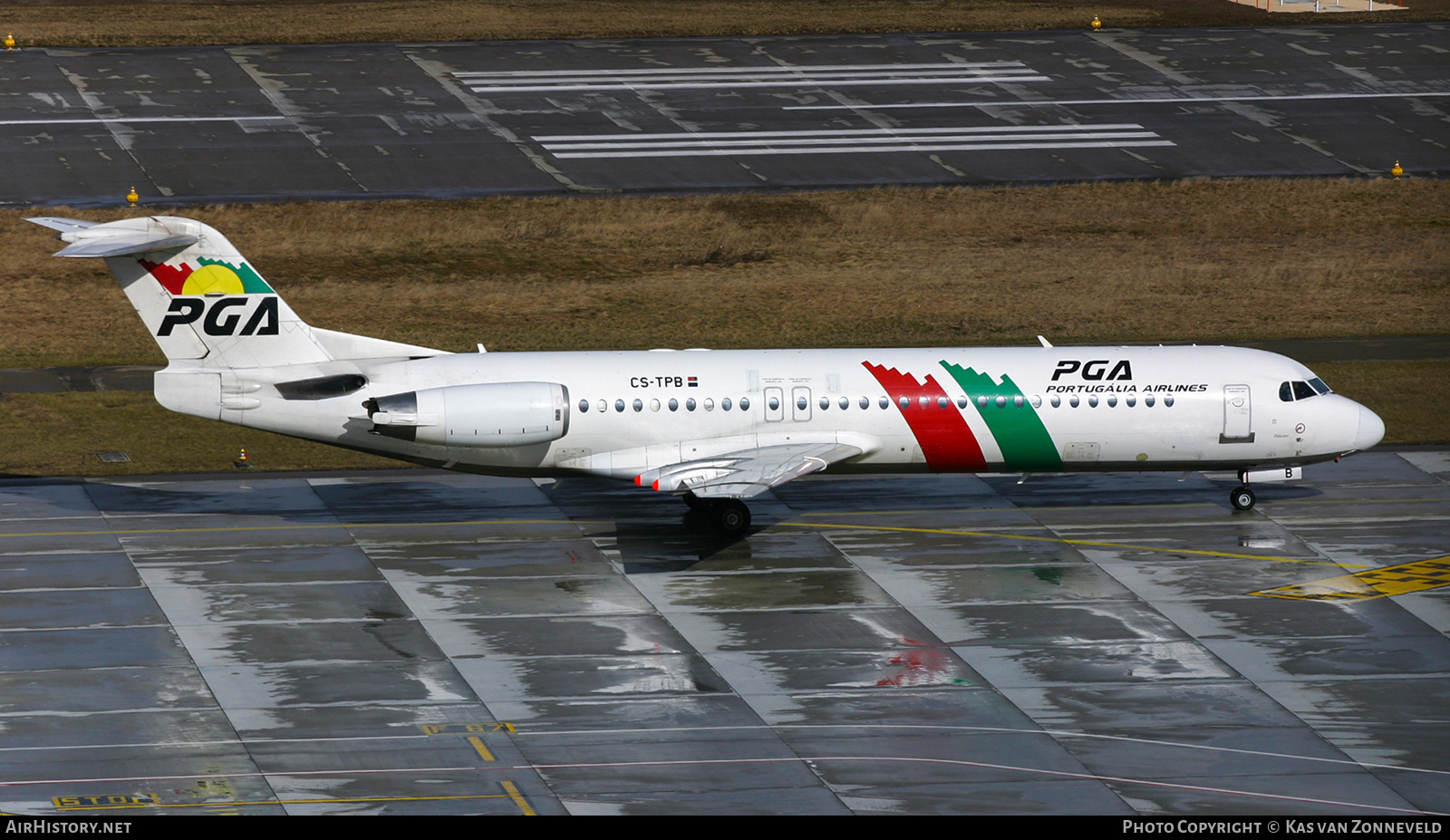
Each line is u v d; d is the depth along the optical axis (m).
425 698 118.38
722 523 158.75
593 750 109.25
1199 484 179.62
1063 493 176.00
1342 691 120.19
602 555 153.62
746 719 114.62
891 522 164.75
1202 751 109.50
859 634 132.12
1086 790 103.25
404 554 153.62
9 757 107.25
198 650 127.94
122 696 118.19
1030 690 120.38
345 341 158.00
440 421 151.88
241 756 107.94
